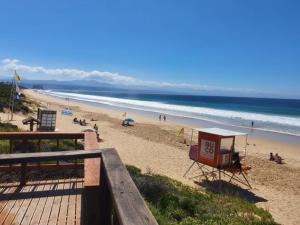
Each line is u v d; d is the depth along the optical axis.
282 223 13.41
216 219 9.65
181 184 15.67
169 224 7.95
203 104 123.12
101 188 3.77
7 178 8.01
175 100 161.38
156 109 81.88
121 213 2.20
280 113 81.06
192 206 10.21
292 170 23.61
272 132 44.06
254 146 33.22
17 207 5.57
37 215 5.28
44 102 86.69
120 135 33.75
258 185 19.09
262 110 92.94
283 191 18.25
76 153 4.44
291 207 15.56
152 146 28.50
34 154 4.50
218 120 56.97
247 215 11.70
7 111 41.38
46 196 6.10
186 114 68.25
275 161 26.22
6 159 4.41
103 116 54.78
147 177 12.90
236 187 18.20
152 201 9.95
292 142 36.38
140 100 146.62
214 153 17.47
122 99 151.62
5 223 4.97
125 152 25.47
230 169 17.42
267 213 13.01
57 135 7.05
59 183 6.87
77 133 7.15
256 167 23.70
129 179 2.99
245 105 123.31
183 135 36.47
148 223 2.04
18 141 12.41
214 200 13.16
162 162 22.81
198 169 21.34
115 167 3.40
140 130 38.91
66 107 73.75
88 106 86.12
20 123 32.91
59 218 5.18
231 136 17.36
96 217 3.74
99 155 4.41
